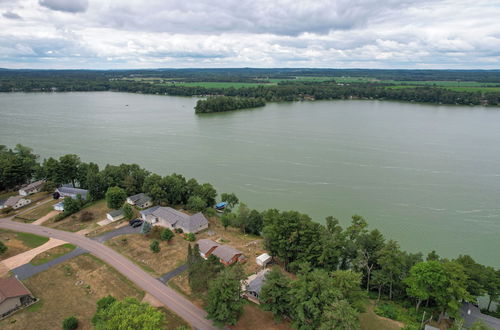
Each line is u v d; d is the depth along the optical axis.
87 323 50.25
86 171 107.31
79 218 85.88
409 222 88.00
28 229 79.94
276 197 102.94
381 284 59.22
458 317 49.97
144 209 92.25
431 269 52.41
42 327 49.59
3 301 51.06
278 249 65.00
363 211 93.94
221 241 76.81
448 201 99.25
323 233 63.50
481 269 56.72
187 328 49.12
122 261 66.56
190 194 97.06
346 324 40.00
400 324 52.47
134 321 40.25
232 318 47.72
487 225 86.50
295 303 46.41
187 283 59.97
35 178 114.25
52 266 64.69
